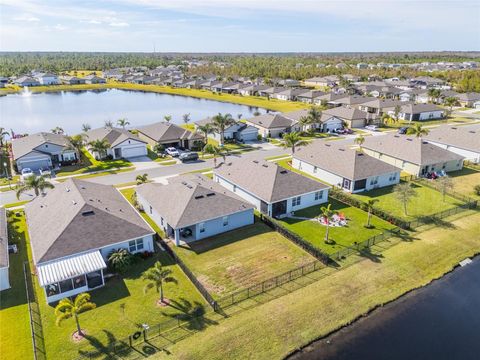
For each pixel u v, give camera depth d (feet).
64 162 203.31
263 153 230.89
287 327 84.79
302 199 146.72
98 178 182.80
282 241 122.72
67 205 116.37
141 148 223.71
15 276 102.73
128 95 541.75
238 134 262.06
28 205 133.18
